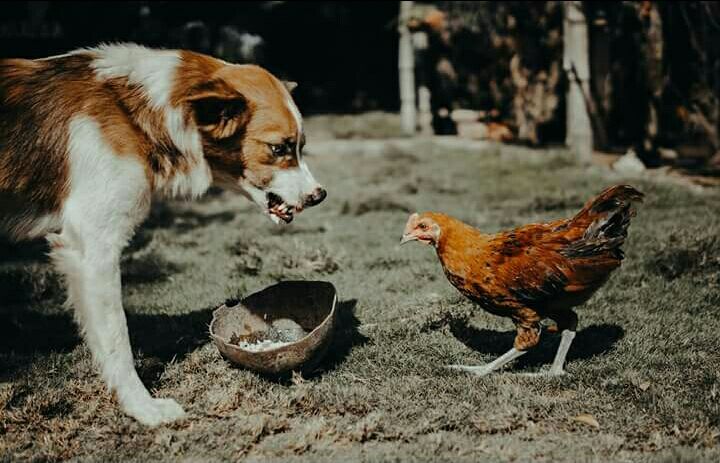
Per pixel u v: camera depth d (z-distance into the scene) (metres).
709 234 2.40
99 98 1.58
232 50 4.10
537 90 4.91
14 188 1.58
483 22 5.21
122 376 1.60
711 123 4.15
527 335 1.69
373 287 2.22
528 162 4.12
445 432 1.52
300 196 1.67
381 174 4.14
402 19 5.37
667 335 1.87
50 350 1.93
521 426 1.54
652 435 1.49
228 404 1.62
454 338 1.89
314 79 7.32
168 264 2.53
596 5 4.42
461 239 1.69
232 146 1.65
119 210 1.57
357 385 1.68
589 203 1.65
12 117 1.57
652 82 4.22
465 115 5.34
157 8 3.81
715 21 3.94
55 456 1.49
